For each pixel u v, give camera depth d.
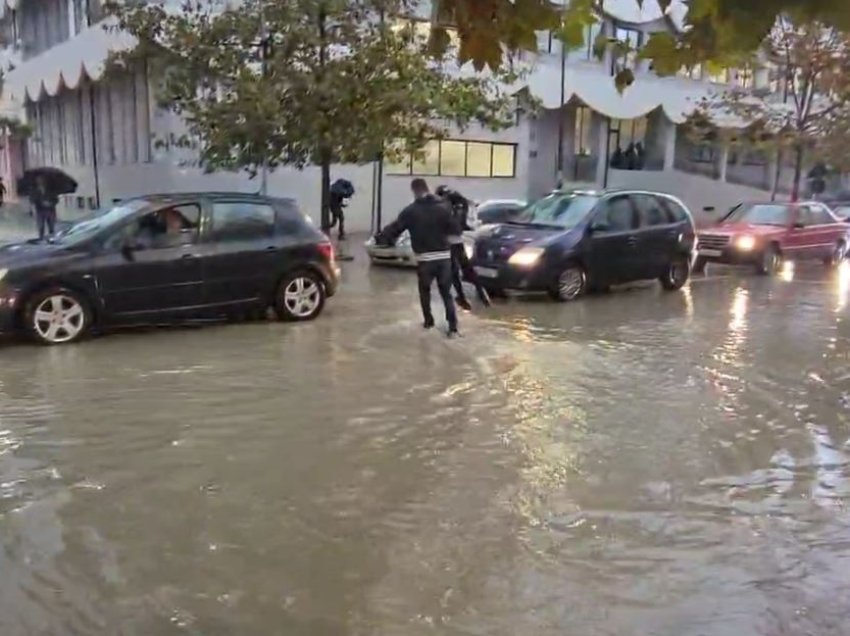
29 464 5.46
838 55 21.00
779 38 19.95
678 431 6.41
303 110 15.00
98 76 23.23
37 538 4.43
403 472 5.42
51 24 29.88
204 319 10.47
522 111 21.31
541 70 27.20
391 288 13.78
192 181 22.56
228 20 15.24
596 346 9.40
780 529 4.72
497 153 28.59
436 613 3.75
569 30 2.64
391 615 3.73
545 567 4.20
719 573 4.19
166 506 4.85
